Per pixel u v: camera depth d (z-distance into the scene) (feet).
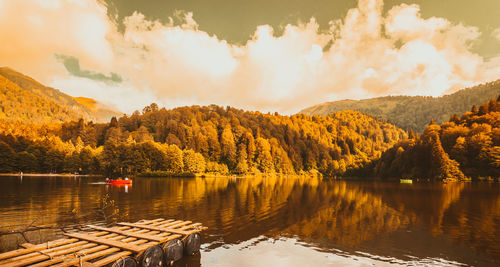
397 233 68.54
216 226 72.13
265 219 82.79
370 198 150.51
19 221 74.08
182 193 155.43
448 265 46.60
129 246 37.70
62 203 109.19
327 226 75.20
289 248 54.39
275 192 176.65
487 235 67.36
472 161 364.58
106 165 369.09
